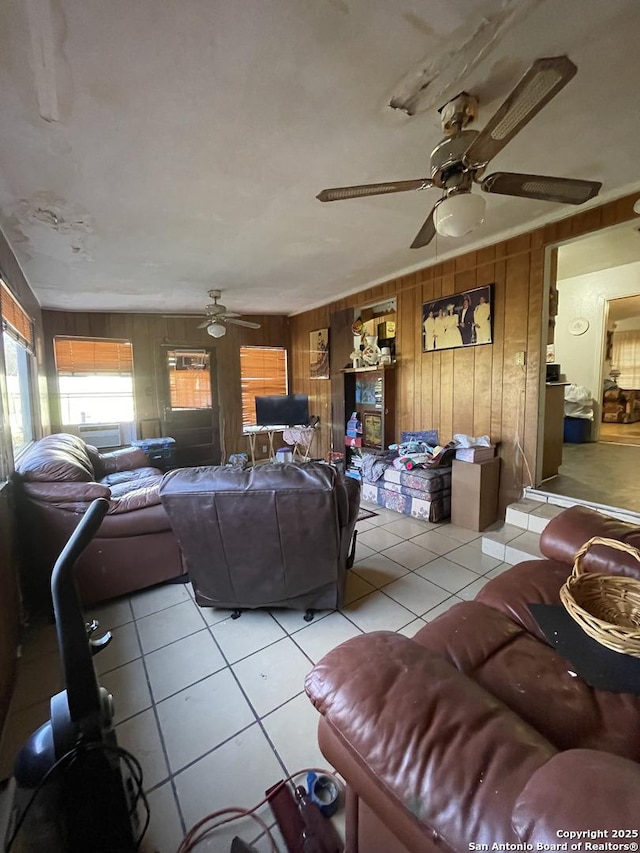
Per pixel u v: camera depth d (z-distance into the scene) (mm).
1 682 1527
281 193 2314
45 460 2256
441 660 887
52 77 1392
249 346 6250
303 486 1738
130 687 1657
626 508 2744
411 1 1168
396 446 4230
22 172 2010
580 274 5723
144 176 2094
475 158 1534
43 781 841
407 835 645
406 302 4148
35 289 4117
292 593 2035
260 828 1138
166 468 5273
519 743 665
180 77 1419
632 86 1548
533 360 3092
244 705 1562
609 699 989
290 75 1431
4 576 1785
